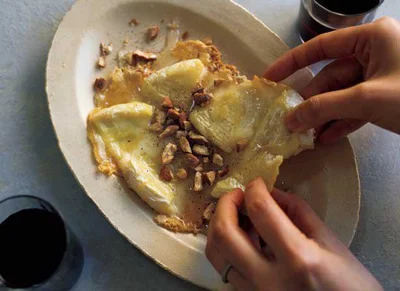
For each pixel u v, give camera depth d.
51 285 0.33
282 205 0.34
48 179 0.38
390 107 0.31
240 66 0.41
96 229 0.37
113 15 0.40
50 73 0.37
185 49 0.41
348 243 0.35
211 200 0.37
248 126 0.37
